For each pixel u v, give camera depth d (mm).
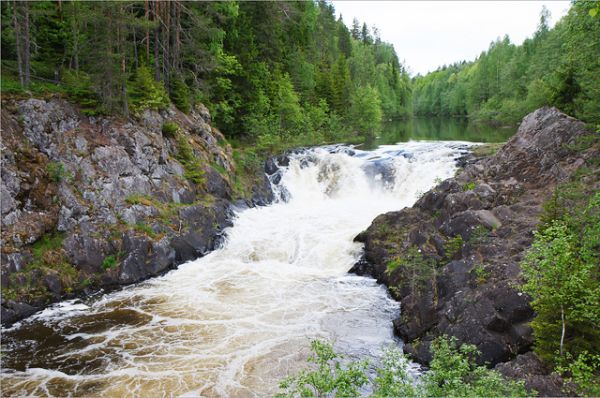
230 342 14453
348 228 24297
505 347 11750
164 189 23562
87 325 15641
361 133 56719
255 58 42594
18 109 20188
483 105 86125
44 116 20875
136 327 15469
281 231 24812
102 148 21797
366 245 21297
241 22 39969
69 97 22500
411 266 17281
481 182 21062
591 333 9258
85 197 20281
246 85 39188
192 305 17219
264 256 22344
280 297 17922
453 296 14062
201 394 11742
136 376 12578
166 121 26812
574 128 20734
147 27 25281
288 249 22719
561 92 23484
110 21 21906
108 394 11766
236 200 28391
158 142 24766
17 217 17984
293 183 33469
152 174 23469
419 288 15898
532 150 21438
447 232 17938
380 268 19469
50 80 25078
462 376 9773
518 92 67375
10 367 13062
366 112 58094
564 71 23703
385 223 21719
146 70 25422
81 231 19438
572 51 23156
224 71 35906
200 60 31422
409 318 15086
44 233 18578
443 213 19281
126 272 19359
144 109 25172
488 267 14289
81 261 18891
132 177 22328
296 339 14664
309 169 34250
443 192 21297
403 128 70688
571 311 9305
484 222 17062
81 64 27000
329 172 33531
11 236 17391
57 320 16016
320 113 51125
